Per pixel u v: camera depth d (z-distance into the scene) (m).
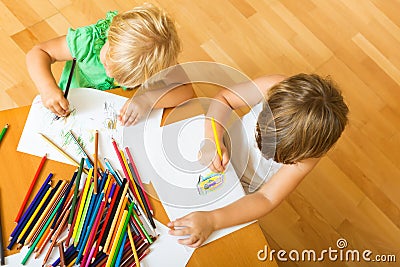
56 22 1.62
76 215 0.82
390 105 1.71
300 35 1.77
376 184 1.58
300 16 1.80
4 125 0.88
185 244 0.84
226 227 0.87
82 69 1.14
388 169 1.60
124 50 0.90
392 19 1.87
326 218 1.50
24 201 0.83
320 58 1.74
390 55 1.80
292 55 1.73
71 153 0.88
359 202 1.54
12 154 0.86
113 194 0.85
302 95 0.89
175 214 0.86
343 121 0.95
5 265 0.77
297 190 1.52
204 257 0.84
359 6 1.86
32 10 1.62
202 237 0.85
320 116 0.88
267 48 1.72
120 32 0.91
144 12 0.94
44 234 0.80
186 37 1.68
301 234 1.47
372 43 1.80
